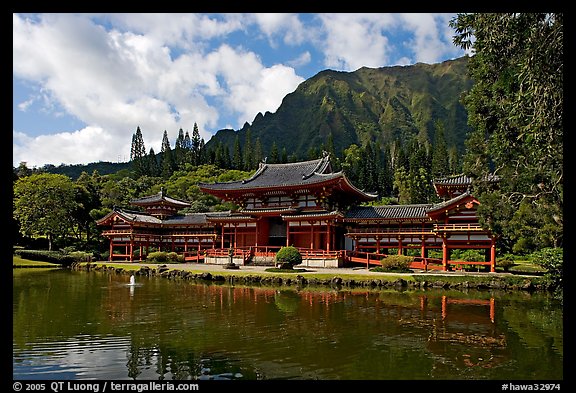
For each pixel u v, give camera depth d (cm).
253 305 2419
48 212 6288
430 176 10506
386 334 1706
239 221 5669
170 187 11100
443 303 2514
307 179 5356
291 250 4375
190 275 4056
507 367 1304
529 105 1675
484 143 2686
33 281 3759
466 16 1984
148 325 1867
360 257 4866
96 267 5088
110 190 9200
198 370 1266
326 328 1809
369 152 12406
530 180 2180
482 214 2694
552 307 2381
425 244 4497
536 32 1575
